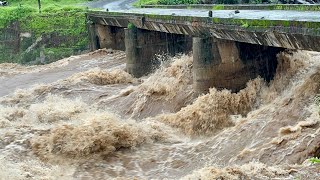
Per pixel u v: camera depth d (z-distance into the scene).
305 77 15.96
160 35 25.61
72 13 35.62
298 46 14.02
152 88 20.45
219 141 14.43
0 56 36.94
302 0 38.56
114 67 28.38
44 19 36.31
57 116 19.08
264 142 12.91
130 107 20.27
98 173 13.26
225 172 10.80
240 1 37.00
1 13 37.12
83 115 19.03
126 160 14.13
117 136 14.98
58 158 14.21
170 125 17.28
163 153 14.51
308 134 12.05
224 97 17.56
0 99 23.58
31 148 14.83
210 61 18.28
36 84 26.55
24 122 18.30
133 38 25.17
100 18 31.23
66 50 35.59
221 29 16.97
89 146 14.42
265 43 15.36
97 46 33.97
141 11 27.09
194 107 17.41
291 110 14.11
